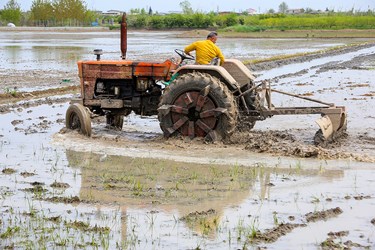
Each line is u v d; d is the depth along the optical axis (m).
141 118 15.95
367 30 83.56
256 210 8.30
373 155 11.46
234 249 6.97
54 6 108.94
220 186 9.49
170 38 72.75
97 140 12.88
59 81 24.45
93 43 56.78
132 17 112.00
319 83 23.94
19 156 11.52
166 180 9.84
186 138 12.32
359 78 25.64
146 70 13.20
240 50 47.41
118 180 9.85
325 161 10.99
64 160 11.20
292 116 15.82
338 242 7.13
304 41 63.62
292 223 7.76
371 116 15.87
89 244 7.14
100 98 13.61
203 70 12.42
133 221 7.90
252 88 12.41
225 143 12.19
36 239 7.29
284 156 11.39
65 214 8.19
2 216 8.10
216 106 12.07
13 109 17.44
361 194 9.00
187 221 7.88
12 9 109.38
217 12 125.75
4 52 42.34
